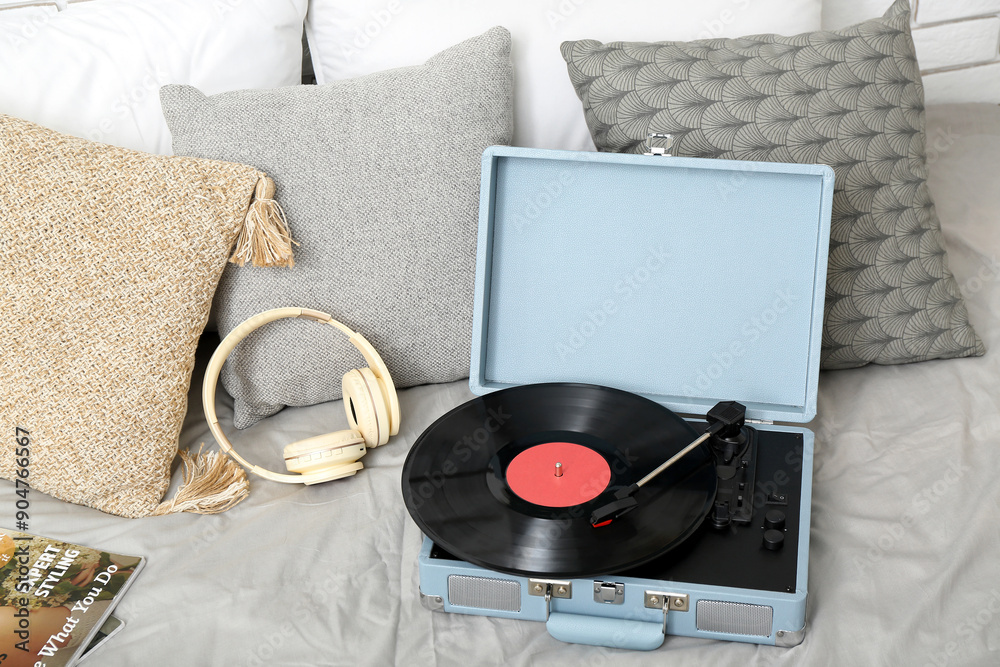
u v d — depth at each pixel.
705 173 1.15
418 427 1.30
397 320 1.32
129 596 1.02
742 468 1.08
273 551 1.07
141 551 1.08
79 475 1.14
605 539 0.95
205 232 1.20
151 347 1.17
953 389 1.27
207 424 1.34
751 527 1.00
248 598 1.01
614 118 1.36
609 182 1.18
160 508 1.15
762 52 1.35
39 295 1.15
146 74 1.43
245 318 1.29
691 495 1.00
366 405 1.19
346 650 0.95
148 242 1.18
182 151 1.28
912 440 1.19
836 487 1.14
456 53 1.37
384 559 1.08
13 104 1.36
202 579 1.03
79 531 1.11
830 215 1.13
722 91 1.32
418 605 1.01
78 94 1.39
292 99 1.29
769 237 1.16
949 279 1.33
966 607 0.94
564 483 1.04
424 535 1.07
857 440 1.21
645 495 1.00
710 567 0.95
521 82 1.52
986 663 0.89
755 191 1.15
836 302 1.30
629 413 1.14
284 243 1.23
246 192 1.22
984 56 2.04
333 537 1.10
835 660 0.90
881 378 1.34
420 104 1.31
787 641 0.93
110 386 1.15
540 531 0.96
